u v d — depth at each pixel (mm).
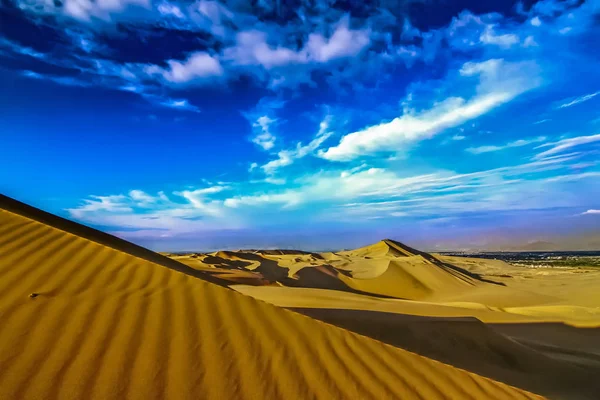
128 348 3609
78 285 4762
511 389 4359
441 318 12094
